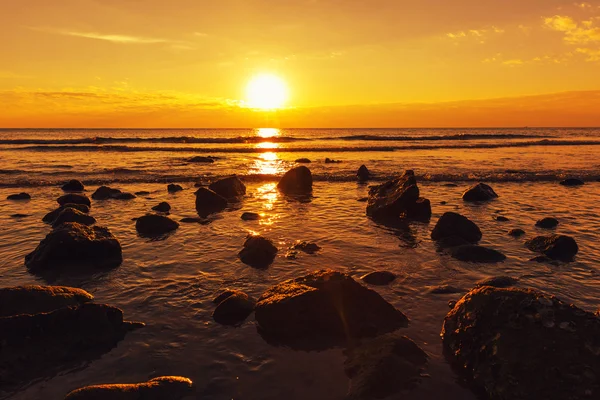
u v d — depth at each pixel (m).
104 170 27.30
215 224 12.56
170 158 36.94
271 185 21.91
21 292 5.91
